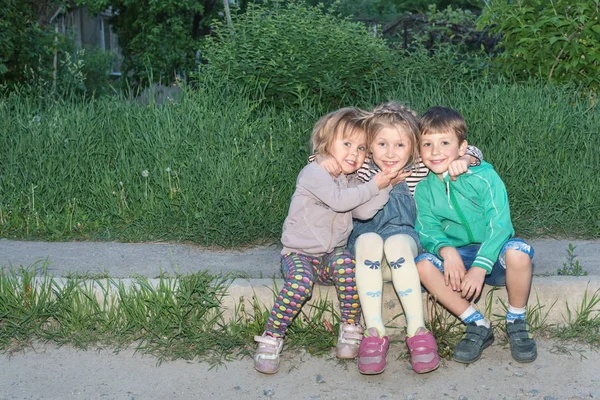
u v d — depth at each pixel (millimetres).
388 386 2967
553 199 5082
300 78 6359
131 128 5727
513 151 5223
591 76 6625
